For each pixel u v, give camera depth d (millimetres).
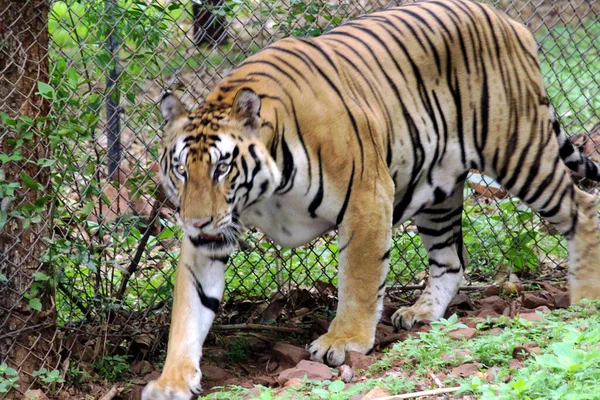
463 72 10375
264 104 8961
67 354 9992
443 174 10578
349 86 9539
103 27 10172
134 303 11164
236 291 11633
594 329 8812
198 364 9000
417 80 10109
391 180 9727
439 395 8062
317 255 12172
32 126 9227
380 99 9781
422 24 10258
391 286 12391
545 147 10789
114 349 10328
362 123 9414
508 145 10680
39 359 9586
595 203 11023
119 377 10102
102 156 10367
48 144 9414
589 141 15867
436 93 10258
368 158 9430
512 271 12812
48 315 9586
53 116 9414
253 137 8711
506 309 11055
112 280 10438
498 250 13141
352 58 9758
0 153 9117
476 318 10398
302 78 9305
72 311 10258
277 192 9164
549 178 10797
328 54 9625
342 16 12023
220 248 8891
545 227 13797
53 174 9297
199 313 9180
